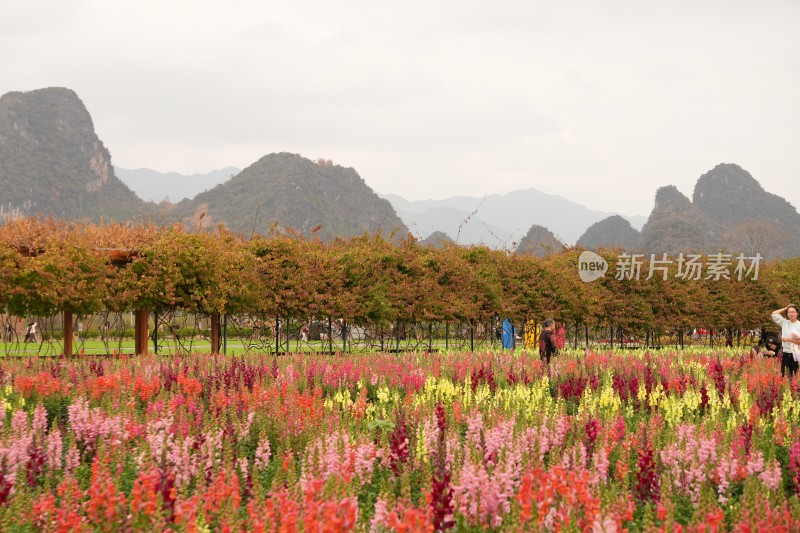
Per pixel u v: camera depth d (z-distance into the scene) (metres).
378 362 16.98
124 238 26.62
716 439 9.31
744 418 10.73
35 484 8.42
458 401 11.77
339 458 8.01
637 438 9.56
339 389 13.27
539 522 6.04
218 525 6.66
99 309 23.80
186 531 6.27
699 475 8.39
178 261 24.66
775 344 22.73
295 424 10.10
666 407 12.50
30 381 12.59
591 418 10.24
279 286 26.89
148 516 6.66
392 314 27.97
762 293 40.75
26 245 23.92
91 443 9.97
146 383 13.30
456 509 6.59
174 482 8.26
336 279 27.77
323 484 6.73
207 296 25.14
